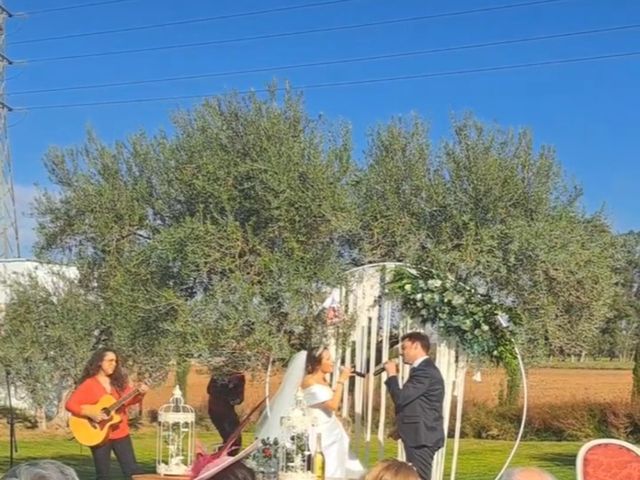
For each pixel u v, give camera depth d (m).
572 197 10.32
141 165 10.31
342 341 9.11
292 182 9.17
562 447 19.36
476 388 24.34
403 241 9.81
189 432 8.38
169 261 9.35
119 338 9.68
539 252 9.56
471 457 16.91
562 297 9.81
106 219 10.21
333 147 9.63
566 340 9.87
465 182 9.93
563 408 22.09
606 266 10.00
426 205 9.89
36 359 11.20
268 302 9.02
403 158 10.04
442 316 9.09
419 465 8.27
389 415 15.10
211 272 9.30
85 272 10.78
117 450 8.75
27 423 19.16
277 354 8.85
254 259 9.20
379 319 9.48
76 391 8.68
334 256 9.27
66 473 4.00
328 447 8.30
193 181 9.58
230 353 9.12
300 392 7.97
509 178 9.93
